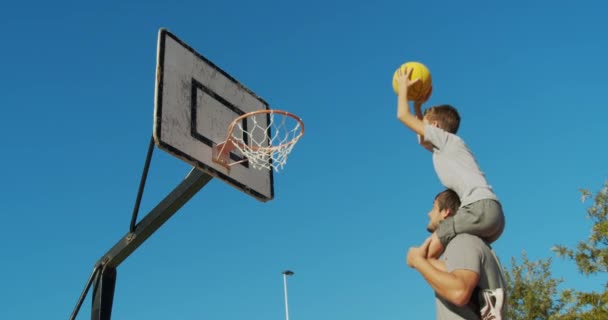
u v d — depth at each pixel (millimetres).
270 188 10711
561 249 18281
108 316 9750
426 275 3963
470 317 3943
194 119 9812
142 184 9250
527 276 21719
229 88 10875
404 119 4617
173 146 9203
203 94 10203
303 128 10523
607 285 17516
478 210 3992
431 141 4410
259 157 10672
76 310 9828
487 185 4152
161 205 9422
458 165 4246
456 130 4715
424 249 4148
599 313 17000
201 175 9453
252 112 10172
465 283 3803
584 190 18641
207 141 9891
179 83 9828
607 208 18234
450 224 4086
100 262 9859
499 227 4066
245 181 10258
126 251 9688
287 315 34312
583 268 17812
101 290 9789
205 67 10492
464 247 3951
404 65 4988
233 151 10281
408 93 4953
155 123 9094
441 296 4070
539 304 20969
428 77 4949
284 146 10695
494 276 3980
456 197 4441
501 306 3840
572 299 17984
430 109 4801
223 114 10484
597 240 17891
